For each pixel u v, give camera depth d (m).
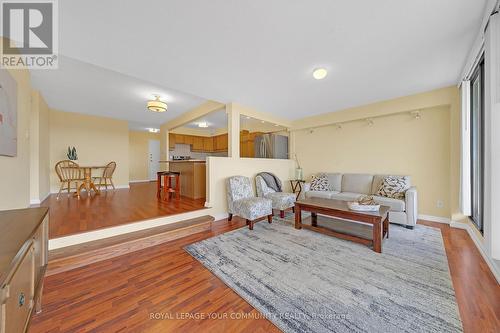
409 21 1.66
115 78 3.01
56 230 2.22
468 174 2.62
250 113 4.16
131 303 1.44
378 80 2.82
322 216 3.46
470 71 2.39
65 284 1.66
